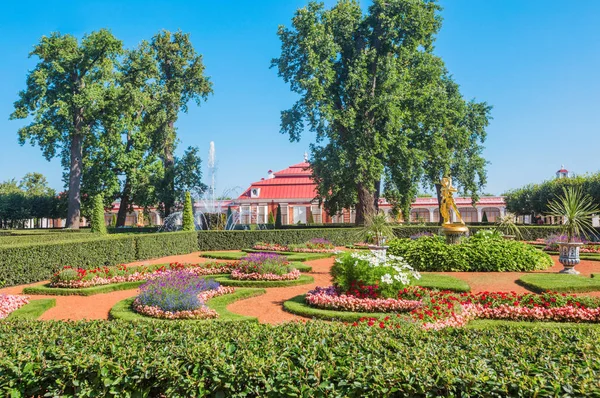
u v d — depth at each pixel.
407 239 16.31
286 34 28.25
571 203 13.84
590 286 10.93
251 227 37.97
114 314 8.67
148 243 19.02
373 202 30.03
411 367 3.74
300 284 12.48
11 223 46.88
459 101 31.34
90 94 28.92
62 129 30.69
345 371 3.70
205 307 8.88
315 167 28.20
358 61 27.38
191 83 35.84
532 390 3.35
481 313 8.21
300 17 26.92
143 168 34.62
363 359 3.92
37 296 10.77
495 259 14.25
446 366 3.71
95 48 30.84
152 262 17.92
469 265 14.34
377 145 26.61
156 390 4.02
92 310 9.47
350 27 27.72
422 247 14.79
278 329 5.00
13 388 3.95
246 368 3.78
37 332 4.90
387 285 9.23
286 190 49.44
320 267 15.95
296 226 38.56
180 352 4.08
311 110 26.23
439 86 30.59
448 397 3.46
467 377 3.51
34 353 4.17
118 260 16.98
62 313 9.22
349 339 4.54
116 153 33.94
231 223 38.84
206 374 3.84
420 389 3.51
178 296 8.83
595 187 35.12
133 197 36.03
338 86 28.86
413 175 28.91
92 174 33.53
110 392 3.87
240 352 4.10
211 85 36.75
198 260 18.88
